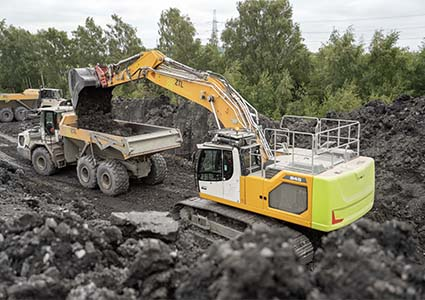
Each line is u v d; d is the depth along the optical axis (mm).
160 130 13023
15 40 45094
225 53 32688
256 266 3734
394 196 10859
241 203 8484
